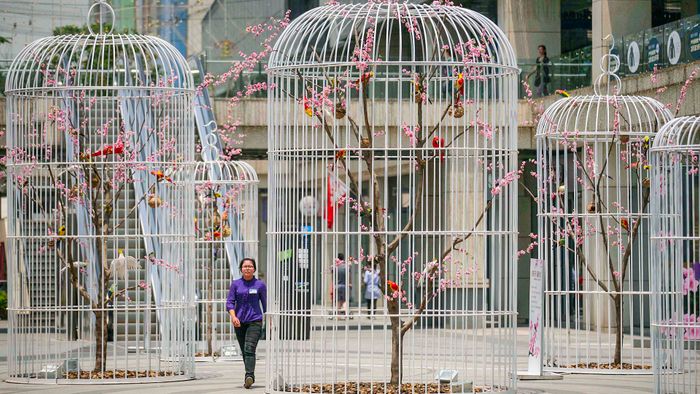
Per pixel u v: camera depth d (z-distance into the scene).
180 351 17.67
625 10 29.30
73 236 16.88
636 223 19.14
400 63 13.70
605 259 27.62
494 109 14.20
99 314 17.25
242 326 16.33
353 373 17.77
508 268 15.70
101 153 17.02
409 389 14.33
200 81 29.83
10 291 17.20
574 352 23.28
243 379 17.44
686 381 16.25
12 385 16.31
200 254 25.92
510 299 14.66
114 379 16.53
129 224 25.50
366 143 14.23
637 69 26.05
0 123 28.06
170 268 17.27
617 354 18.95
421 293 14.81
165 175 17.64
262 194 47.34
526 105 30.34
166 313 18.28
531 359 17.44
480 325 29.03
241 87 29.67
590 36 34.62
